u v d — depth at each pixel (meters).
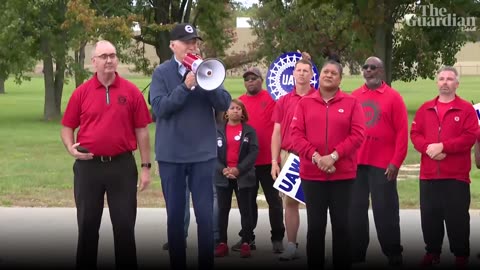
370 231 10.08
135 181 7.23
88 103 7.07
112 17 34.44
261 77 9.00
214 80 6.64
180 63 6.98
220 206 8.73
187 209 8.84
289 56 9.44
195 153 6.96
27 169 17.12
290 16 45.62
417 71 43.66
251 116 8.88
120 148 7.11
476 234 9.84
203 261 7.08
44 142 24.14
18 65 36.31
